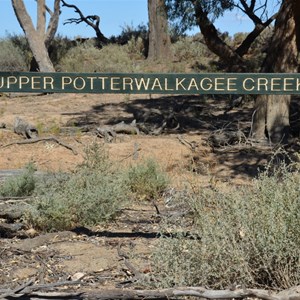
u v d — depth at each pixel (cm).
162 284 504
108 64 3159
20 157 1455
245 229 509
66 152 1477
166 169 1352
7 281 586
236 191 573
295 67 1559
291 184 543
